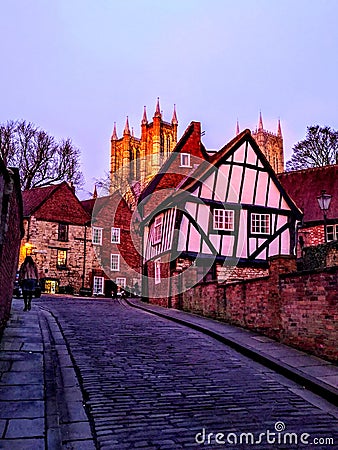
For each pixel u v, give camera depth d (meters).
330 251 15.74
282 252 22.09
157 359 8.38
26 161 38.41
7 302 11.02
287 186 30.05
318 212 27.27
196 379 7.08
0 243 7.47
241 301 12.36
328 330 8.48
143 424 5.07
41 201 33.59
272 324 10.59
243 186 21.89
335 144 37.81
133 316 15.69
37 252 32.62
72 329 11.45
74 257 34.34
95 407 5.60
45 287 32.53
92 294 33.94
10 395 5.80
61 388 6.36
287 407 5.86
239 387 6.74
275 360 8.29
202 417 5.34
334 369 7.71
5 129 37.66
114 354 8.62
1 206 7.34
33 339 9.41
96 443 4.57
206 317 14.95
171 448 4.46
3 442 4.43
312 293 9.09
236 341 10.12
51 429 4.78
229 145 22.22
